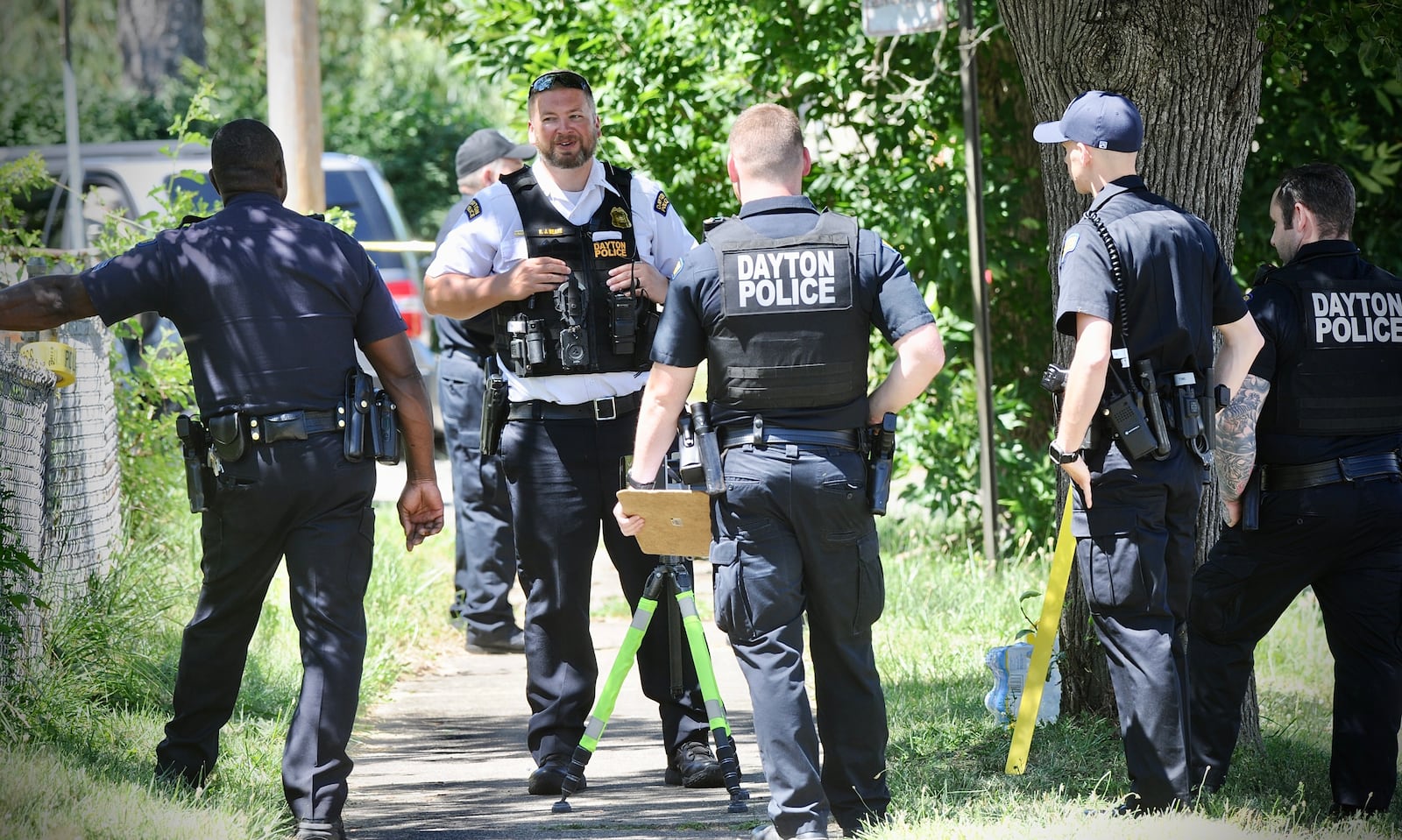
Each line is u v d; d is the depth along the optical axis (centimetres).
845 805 1620
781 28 3594
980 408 3334
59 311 1583
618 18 3706
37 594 2066
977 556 3372
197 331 1611
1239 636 1814
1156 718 1616
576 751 1850
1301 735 2141
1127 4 1878
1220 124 1919
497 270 1959
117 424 3016
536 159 2008
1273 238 1845
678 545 1648
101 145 5550
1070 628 2031
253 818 1598
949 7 3541
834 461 1557
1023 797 1733
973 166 3294
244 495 1605
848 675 1603
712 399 1598
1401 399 1758
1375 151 3416
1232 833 1555
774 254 1566
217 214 1664
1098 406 1608
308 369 1611
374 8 10662
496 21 3856
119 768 1733
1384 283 1769
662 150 3725
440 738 2283
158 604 2470
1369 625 1752
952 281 3556
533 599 1972
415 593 3234
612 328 1920
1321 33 2284
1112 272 1603
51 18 10619
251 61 10988
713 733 1856
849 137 3788
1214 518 1964
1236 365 1689
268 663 2448
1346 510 1738
